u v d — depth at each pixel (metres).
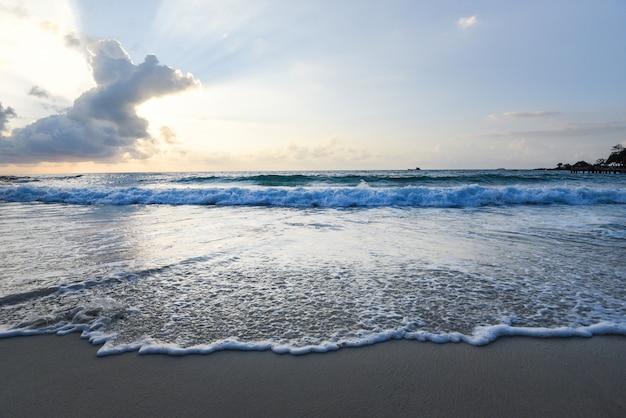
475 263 4.42
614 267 4.24
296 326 2.68
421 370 2.14
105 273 3.98
